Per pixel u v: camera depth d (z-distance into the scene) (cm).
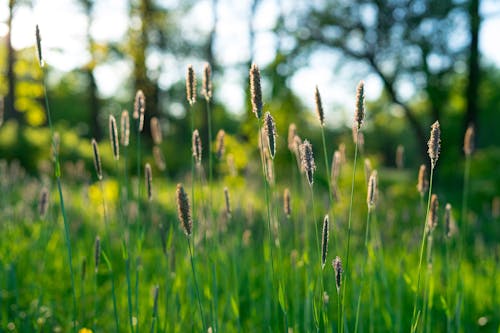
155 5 2523
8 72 784
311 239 416
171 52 3075
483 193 1303
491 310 434
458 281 322
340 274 204
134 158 1828
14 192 752
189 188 606
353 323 337
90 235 532
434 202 276
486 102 3155
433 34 2428
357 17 2527
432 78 2436
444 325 384
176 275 338
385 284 334
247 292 409
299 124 1220
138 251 271
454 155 2084
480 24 2345
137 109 280
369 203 224
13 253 457
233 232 448
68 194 621
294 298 340
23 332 345
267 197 222
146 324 336
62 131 1888
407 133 5738
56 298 424
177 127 3581
